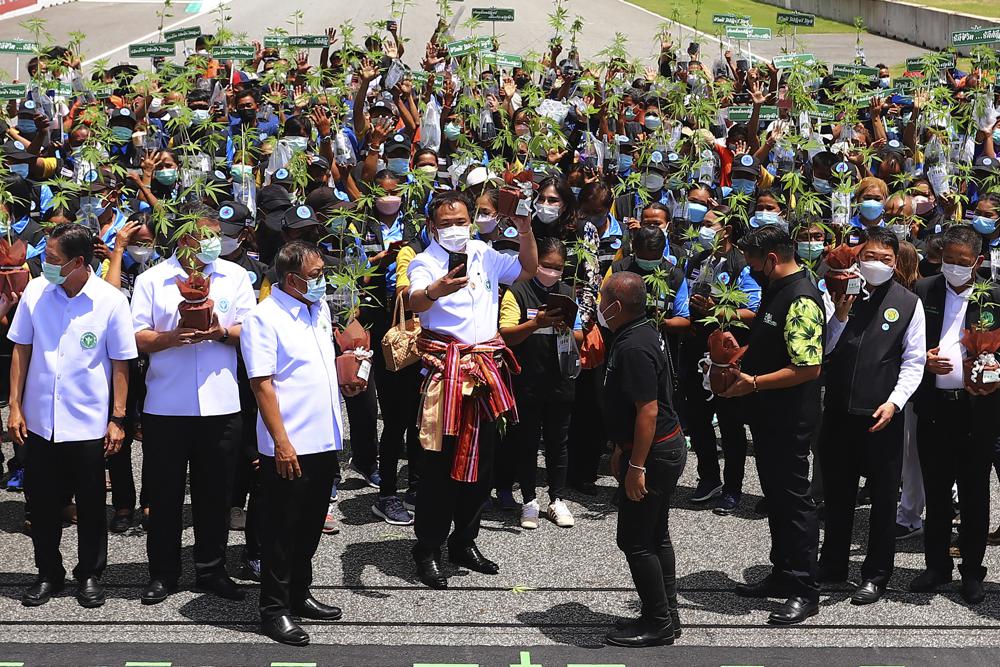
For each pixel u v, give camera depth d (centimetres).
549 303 615
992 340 561
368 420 720
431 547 599
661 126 995
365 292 679
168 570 578
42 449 561
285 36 1330
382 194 714
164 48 1219
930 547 605
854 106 1064
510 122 1051
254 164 1012
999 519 704
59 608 562
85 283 561
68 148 1024
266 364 525
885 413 570
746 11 3369
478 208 658
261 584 538
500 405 583
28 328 566
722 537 674
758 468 575
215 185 772
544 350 667
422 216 701
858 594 587
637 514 525
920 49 2756
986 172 990
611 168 995
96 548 571
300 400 535
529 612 570
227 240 627
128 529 671
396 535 669
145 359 651
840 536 608
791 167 977
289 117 1088
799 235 711
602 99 1149
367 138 1022
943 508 598
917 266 652
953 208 893
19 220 769
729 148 1040
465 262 587
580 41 2645
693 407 718
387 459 686
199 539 579
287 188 794
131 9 3334
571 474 748
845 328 588
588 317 689
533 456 677
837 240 718
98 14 3238
